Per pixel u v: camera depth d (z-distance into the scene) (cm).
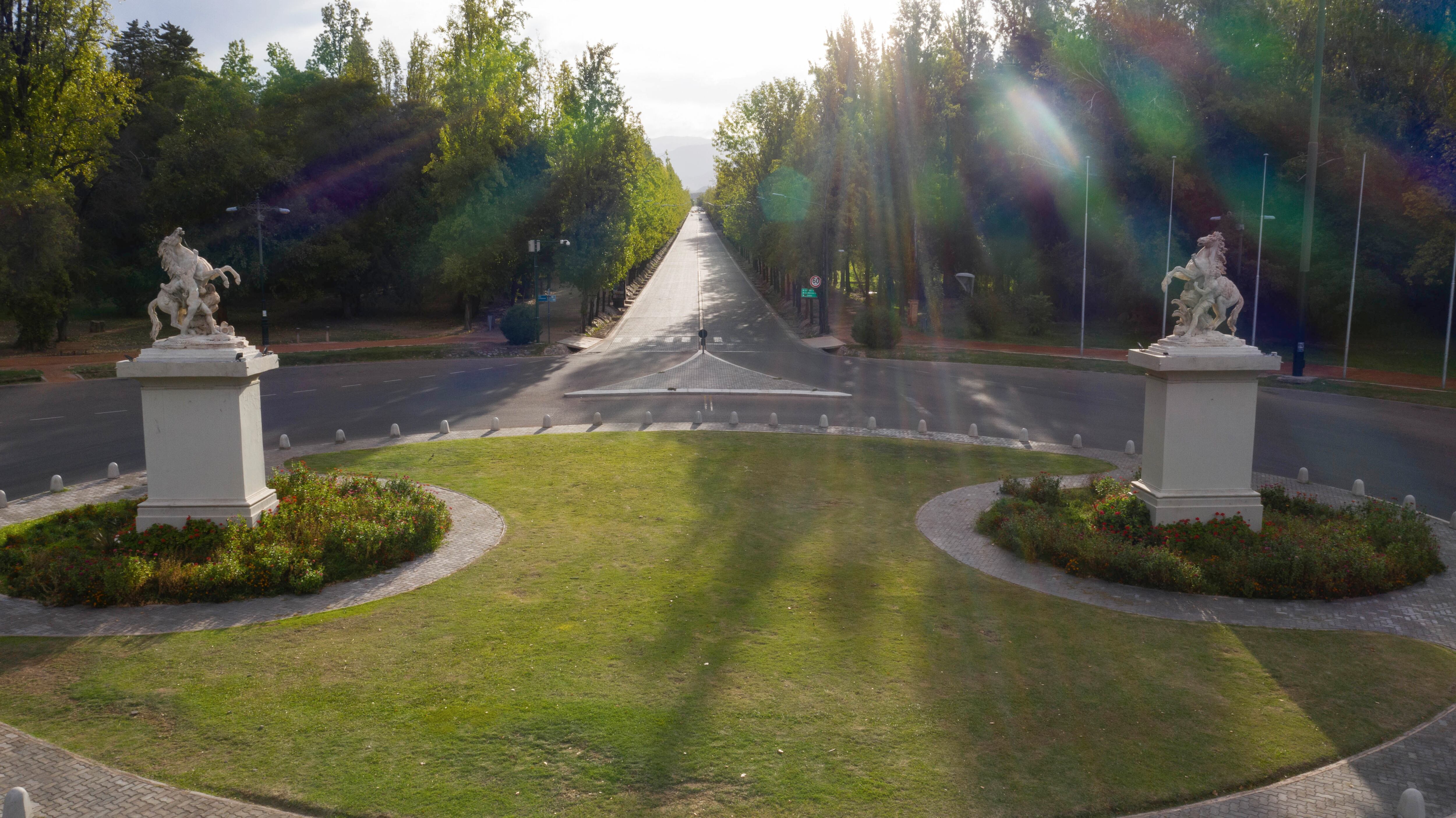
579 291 6184
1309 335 5094
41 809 838
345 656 1184
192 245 5322
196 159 5334
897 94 5366
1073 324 6044
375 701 1059
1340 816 864
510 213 5484
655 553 1638
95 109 4569
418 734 984
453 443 2572
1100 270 5625
